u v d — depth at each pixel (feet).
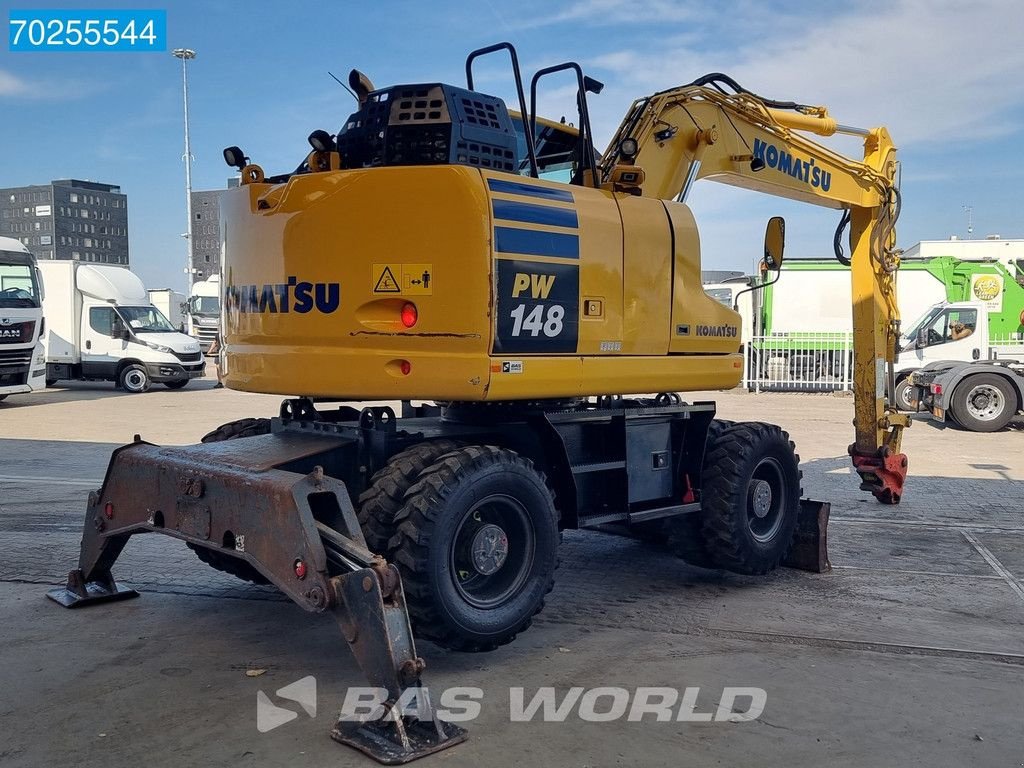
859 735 13.32
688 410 20.20
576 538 25.88
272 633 17.43
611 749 12.80
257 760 12.34
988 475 36.88
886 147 28.19
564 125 21.83
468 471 14.88
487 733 13.25
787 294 80.28
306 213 15.80
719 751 12.78
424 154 15.88
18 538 24.75
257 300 16.71
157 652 16.37
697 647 16.92
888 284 29.04
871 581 21.63
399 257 15.12
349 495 16.01
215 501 15.19
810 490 33.30
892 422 29.48
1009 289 79.15
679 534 21.16
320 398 16.88
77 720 13.52
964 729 13.56
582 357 16.78
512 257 15.29
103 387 82.89
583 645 16.98
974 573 22.35
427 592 14.32
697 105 21.95
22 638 16.98
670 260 18.84
